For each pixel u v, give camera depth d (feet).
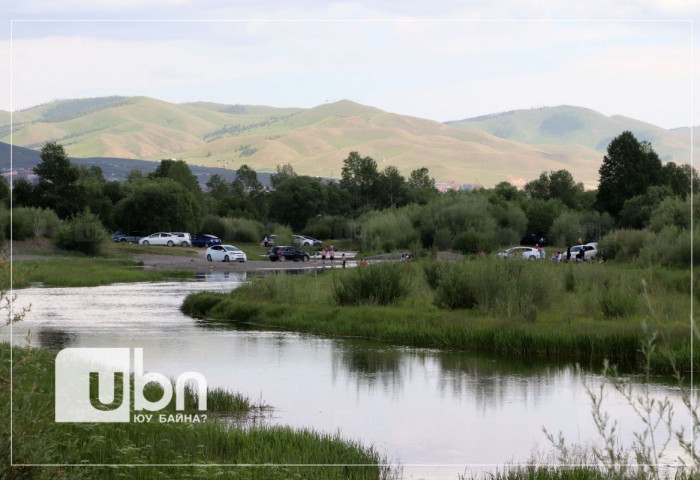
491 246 342.03
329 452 51.34
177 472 44.11
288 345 108.99
